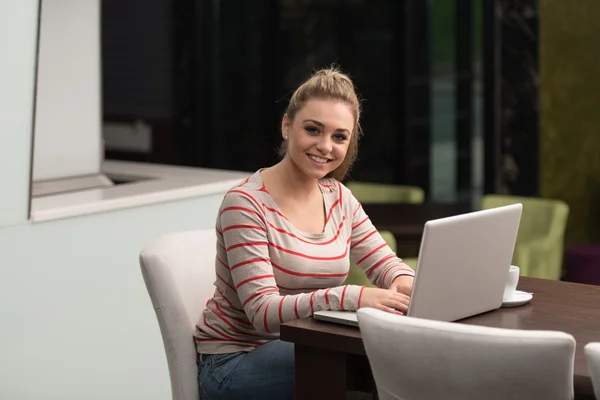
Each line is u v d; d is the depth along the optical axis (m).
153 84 8.84
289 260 3.06
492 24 7.75
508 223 2.87
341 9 8.53
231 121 8.96
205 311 3.22
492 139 7.90
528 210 6.00
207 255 3.36
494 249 2.84
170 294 3.18
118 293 4.42
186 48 8.80
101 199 4.36
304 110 3.07
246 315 3.11
